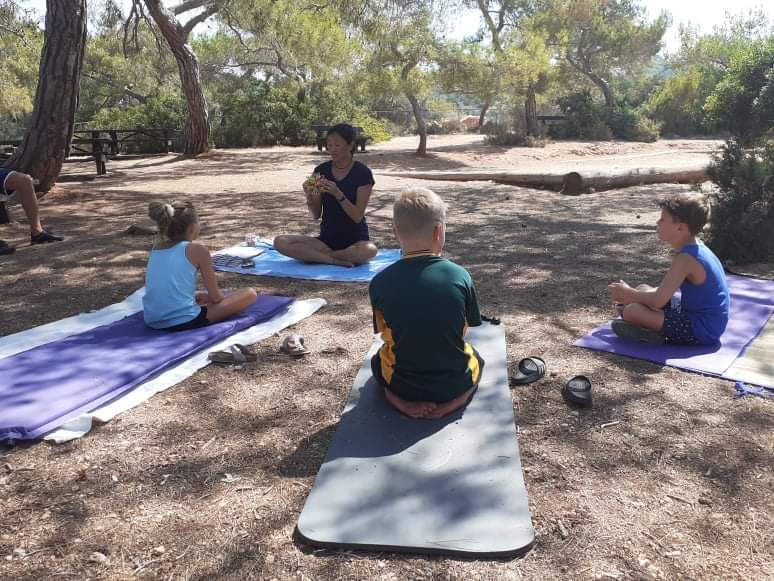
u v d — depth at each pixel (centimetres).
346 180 558
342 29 1870
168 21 1770
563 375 346
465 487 243
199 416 308
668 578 202
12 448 280
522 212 898
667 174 1294
